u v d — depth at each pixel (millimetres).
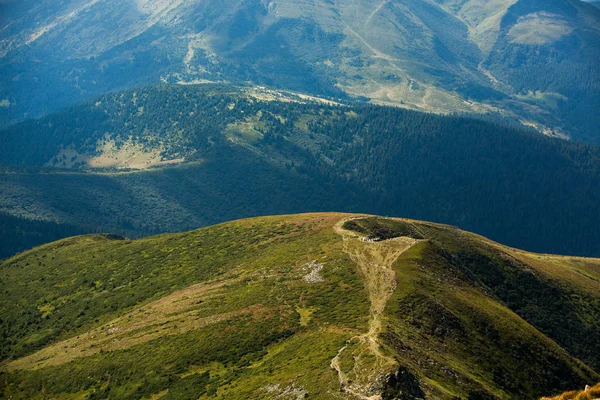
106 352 116000
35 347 140375
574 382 98750
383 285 106125
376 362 72875
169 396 91188
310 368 79625
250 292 120062
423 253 121250
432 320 94312
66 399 104875
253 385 82500
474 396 74312
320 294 108625
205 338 104688
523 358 96188
